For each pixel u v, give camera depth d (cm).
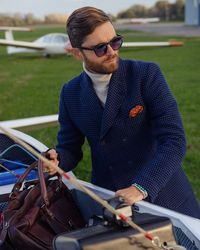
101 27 210
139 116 233
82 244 170
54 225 227
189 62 1694
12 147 345
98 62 216
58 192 239
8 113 903
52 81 1396
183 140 224
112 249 172
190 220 227
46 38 2309
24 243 214
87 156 568
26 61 2122
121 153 243
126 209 182
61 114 254
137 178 211
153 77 231
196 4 4781
